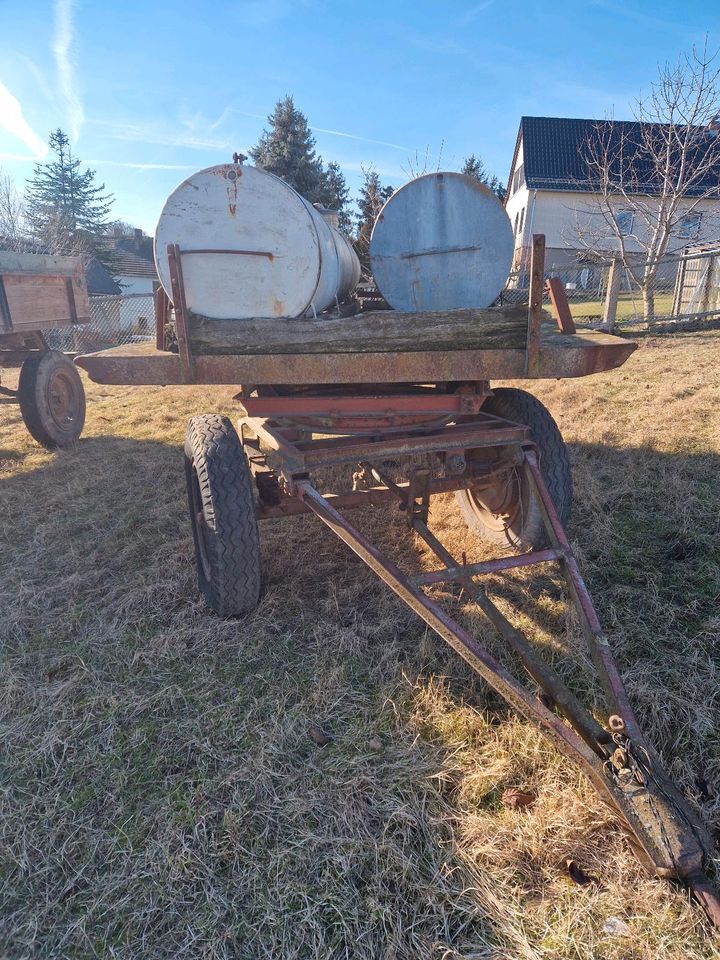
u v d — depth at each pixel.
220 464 2.93
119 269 37.72
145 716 2.56
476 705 2.50
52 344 14.66
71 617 3.30
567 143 27.59
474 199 2.74
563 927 1.66
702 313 12.07
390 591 3.37
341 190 29.33
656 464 4.80
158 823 2.04
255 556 2.96
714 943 1.59
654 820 1.74
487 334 2.60
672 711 2.35
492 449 3.37
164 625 3.19
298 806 2.05
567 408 6.65
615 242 21.25
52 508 4.96
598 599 3.12
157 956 1.66
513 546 3.56
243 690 2.67
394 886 1.79
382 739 2.34
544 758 2.19
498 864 1.85
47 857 1.97
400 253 2.83
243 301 2.72
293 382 2.67
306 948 1.66
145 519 4.64
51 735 2.45
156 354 2.73
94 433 7.47
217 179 2.62
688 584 3.22
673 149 14.62
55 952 1.70
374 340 2.61
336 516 2.56
